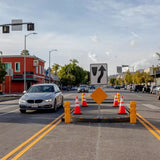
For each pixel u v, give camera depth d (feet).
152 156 17.34
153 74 241.14
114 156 17.37
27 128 28.91
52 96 44.62
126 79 353.72
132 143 21.17
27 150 19.29
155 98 90.84
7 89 176.04
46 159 16.89
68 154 17.98
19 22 64.80
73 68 325.42
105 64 35.17
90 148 19.60
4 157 17.46
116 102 51.31
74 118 33.68
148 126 29.25
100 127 28.94
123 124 30.86
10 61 177.58
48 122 33.12
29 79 175.73
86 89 158.20
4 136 24.70
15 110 49.88
